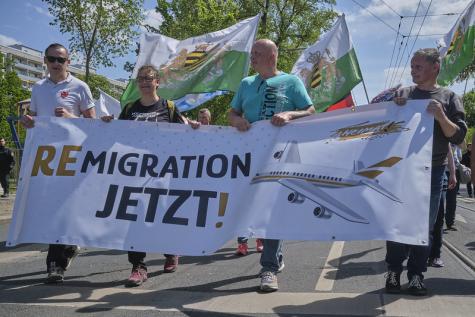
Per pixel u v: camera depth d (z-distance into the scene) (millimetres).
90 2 18750
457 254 5539
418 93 3918
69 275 4699
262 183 3795
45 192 4180
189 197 3936
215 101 20453
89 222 4047
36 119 4316
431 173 3672
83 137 4270
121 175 4113
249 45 7035
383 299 3604
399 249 3773
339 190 3580
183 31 21750
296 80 4195
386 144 3564
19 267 5160
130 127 4238
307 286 4094
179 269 4949
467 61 7062
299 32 28234
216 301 3648
